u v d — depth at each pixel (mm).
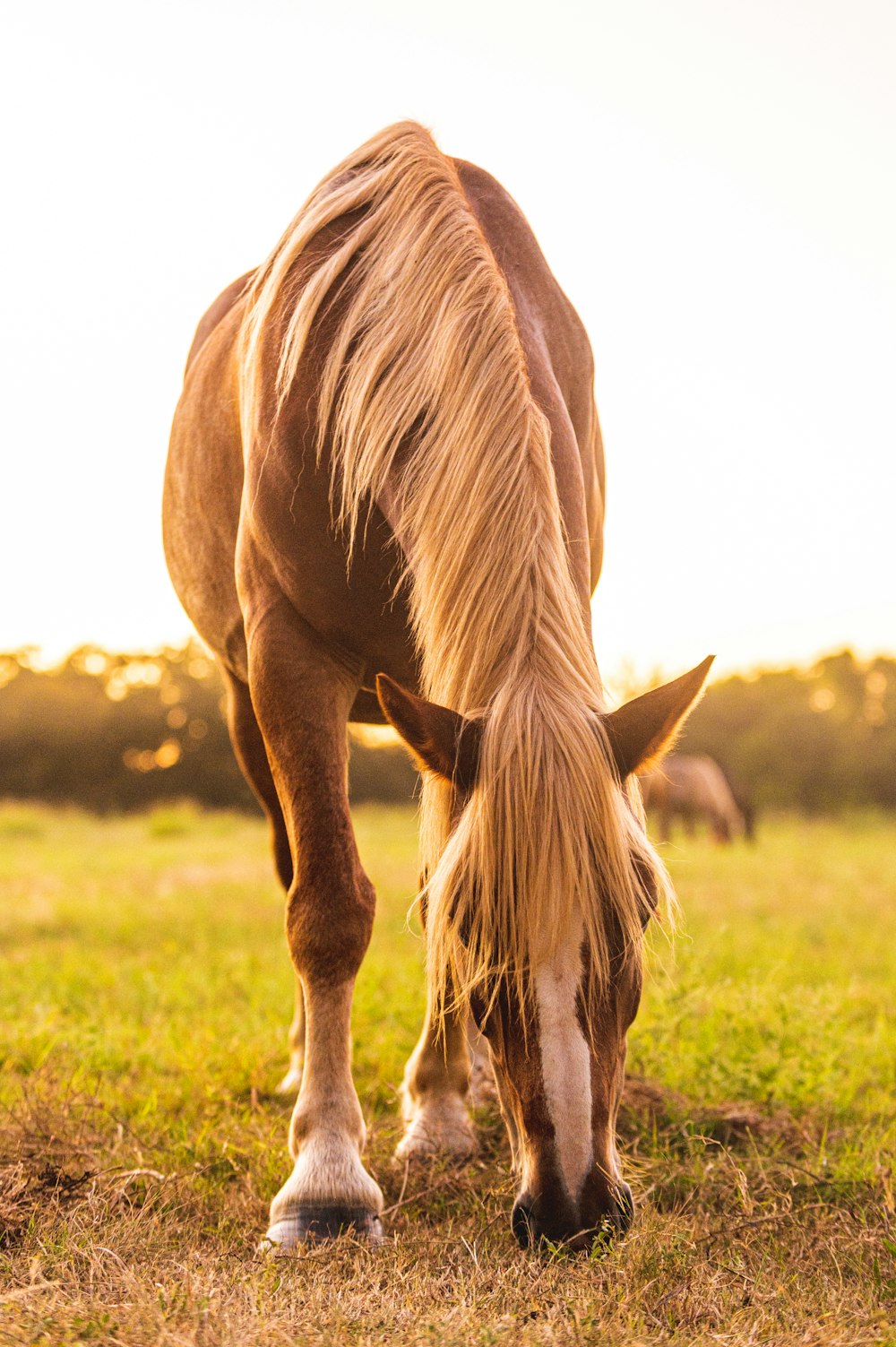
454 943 2033
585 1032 1897
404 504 2436
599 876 1933
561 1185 1863
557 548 2205
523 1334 1696
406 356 2504
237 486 3176
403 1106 3094
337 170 3023
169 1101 3270
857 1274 2121
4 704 28797
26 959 5770
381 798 26094
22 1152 2643
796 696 34938
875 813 25156
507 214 2953
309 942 2555
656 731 2072
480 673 2141
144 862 11336
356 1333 1742
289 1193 2395
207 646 3725
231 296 3811
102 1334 1658
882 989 4910
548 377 2615
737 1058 3426
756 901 8148
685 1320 1853
